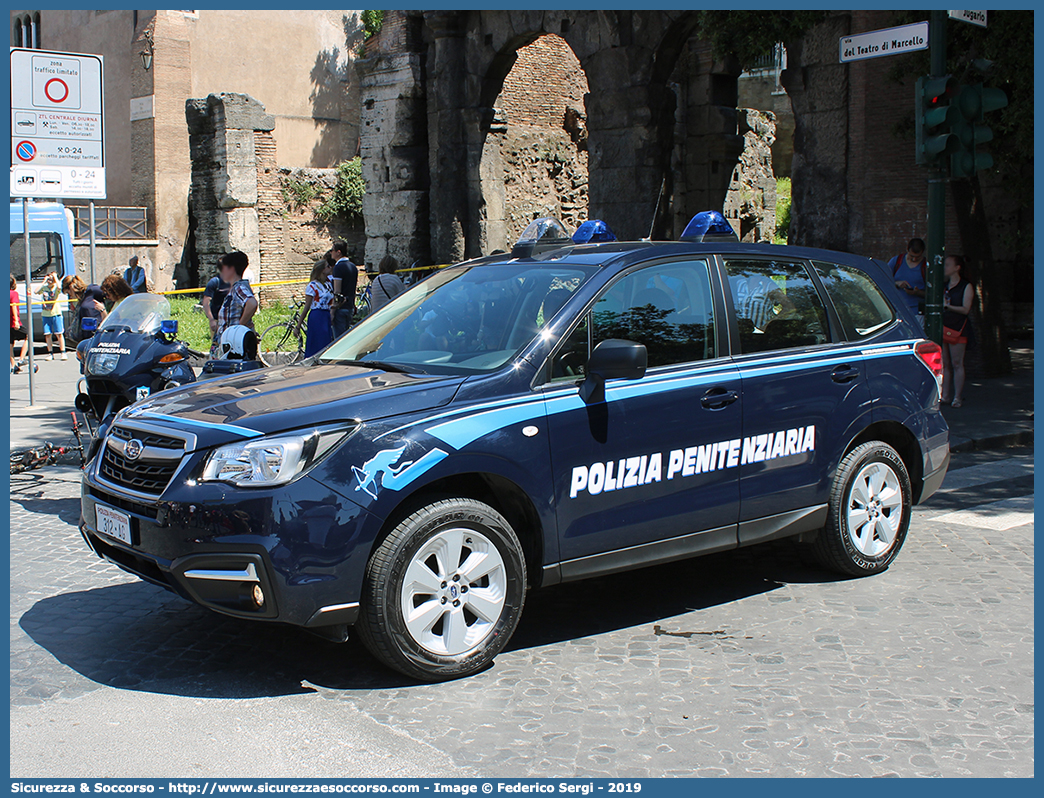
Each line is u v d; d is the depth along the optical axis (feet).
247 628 16.76
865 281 20.33
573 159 95.04
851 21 47.52
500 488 15.35
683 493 16.76
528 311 16.30
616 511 16.03
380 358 16.99
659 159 56.54
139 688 14.33
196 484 13.89
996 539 22.48
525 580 15.37
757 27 40.70
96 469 15.90
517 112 90.12
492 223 70.90
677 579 19.63
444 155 70.28
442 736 12.79
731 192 94.68
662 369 16.69
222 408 14.90
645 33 55.01
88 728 13.07
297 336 57.52
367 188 77.25
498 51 66.59
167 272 114.42
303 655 15.57
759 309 18.28
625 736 12.77
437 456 14.30
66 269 71.51
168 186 114.32
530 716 13.37
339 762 12.14
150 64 113.29
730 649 15.80
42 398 44.34
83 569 20.13
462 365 15.84
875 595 18.47
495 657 15.52
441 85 69.51
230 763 12.13
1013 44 37.40
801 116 50.19
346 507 13.69
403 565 14.03
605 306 16.46
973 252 46.83
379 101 75.31
